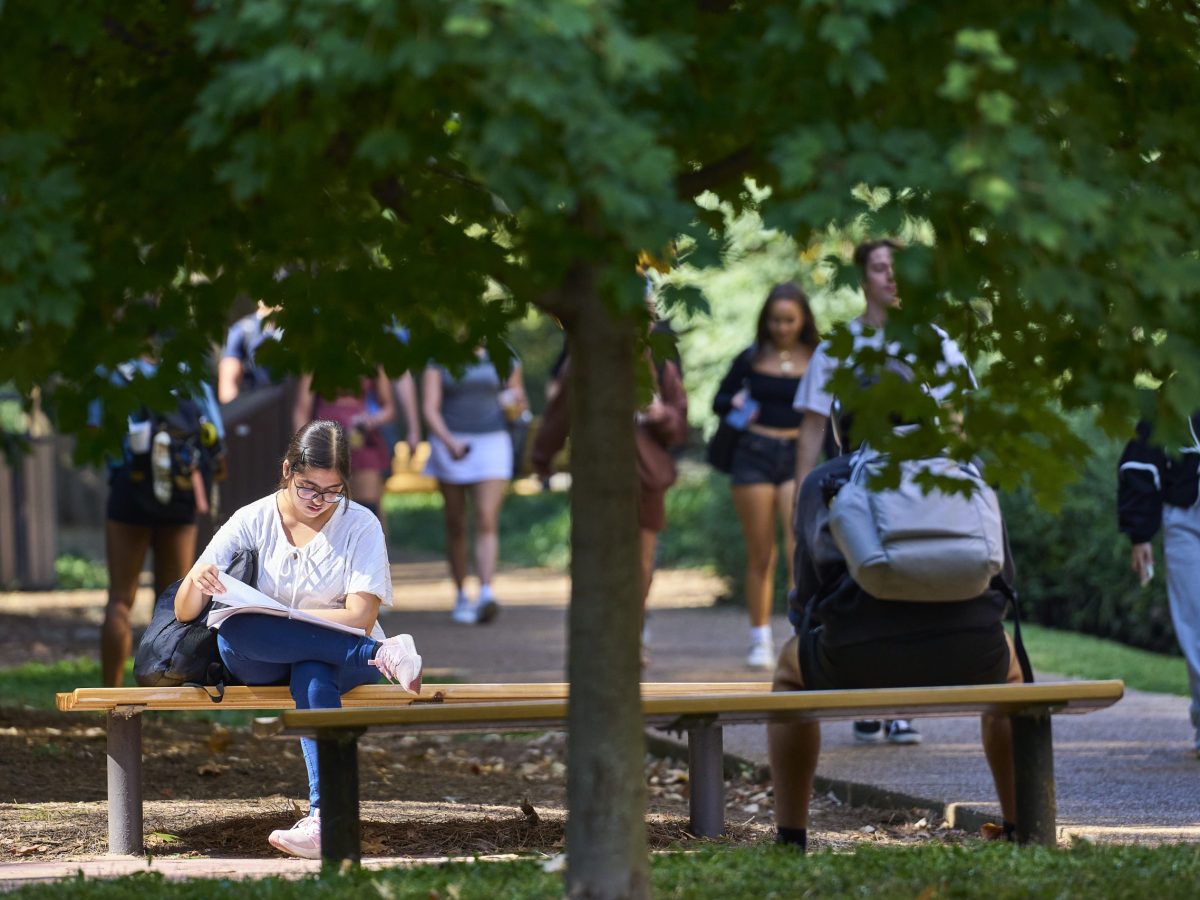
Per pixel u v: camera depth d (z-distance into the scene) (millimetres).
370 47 7602
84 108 10656
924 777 19344
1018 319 11047
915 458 12344
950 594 13109
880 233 8953
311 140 8359
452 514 40281
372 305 12031
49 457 50312
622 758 10352
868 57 8242
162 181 10344
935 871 11812
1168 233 8867
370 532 15195
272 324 12359
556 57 7492
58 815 16219
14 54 9109
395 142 8047
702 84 9438
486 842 15211
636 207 7680
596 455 10312
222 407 36250
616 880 10297
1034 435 12211
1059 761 20484
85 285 10297
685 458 80312
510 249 11086
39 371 10992
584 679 10359
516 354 12492
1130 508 20719
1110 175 8906
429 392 38688
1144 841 14930
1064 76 8641
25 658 33562
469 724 12930
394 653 14664
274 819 16141
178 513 22609
